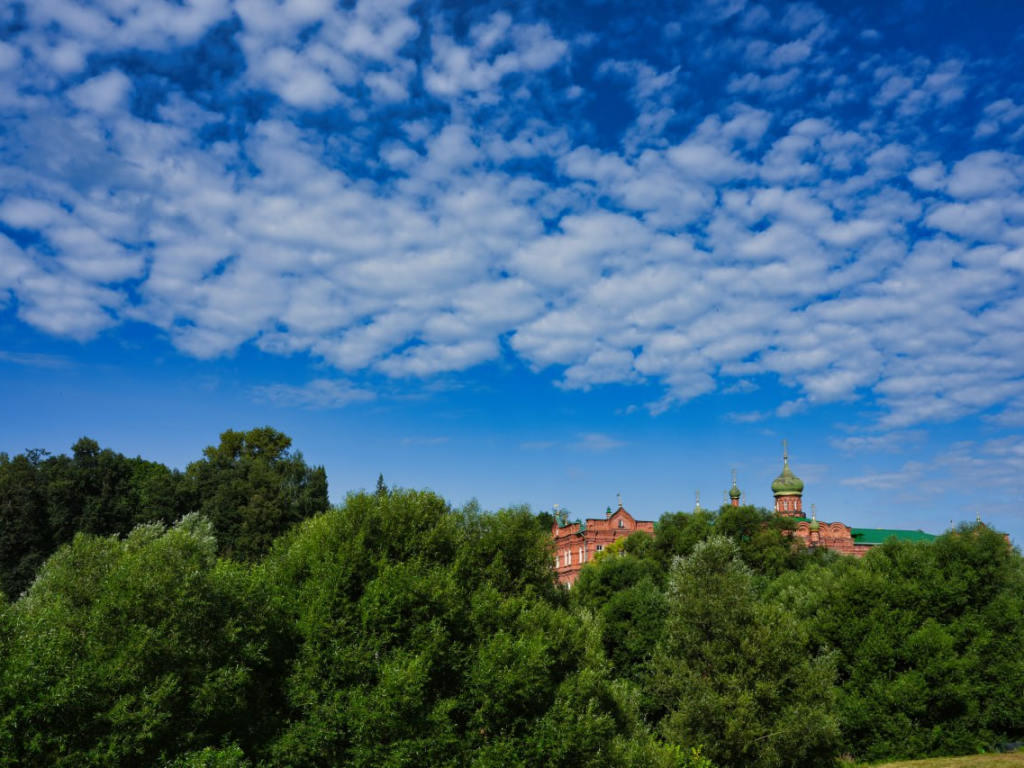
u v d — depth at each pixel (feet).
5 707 61.36
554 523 399.85
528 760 82.84
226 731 76.02
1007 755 128.57
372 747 74.74
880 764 132.98
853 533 372.38
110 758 62.49
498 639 86.02
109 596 71.56
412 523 95.96
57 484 243.19
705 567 135.54
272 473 279.08
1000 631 143.13
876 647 139.13
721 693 122.01
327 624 80.33
